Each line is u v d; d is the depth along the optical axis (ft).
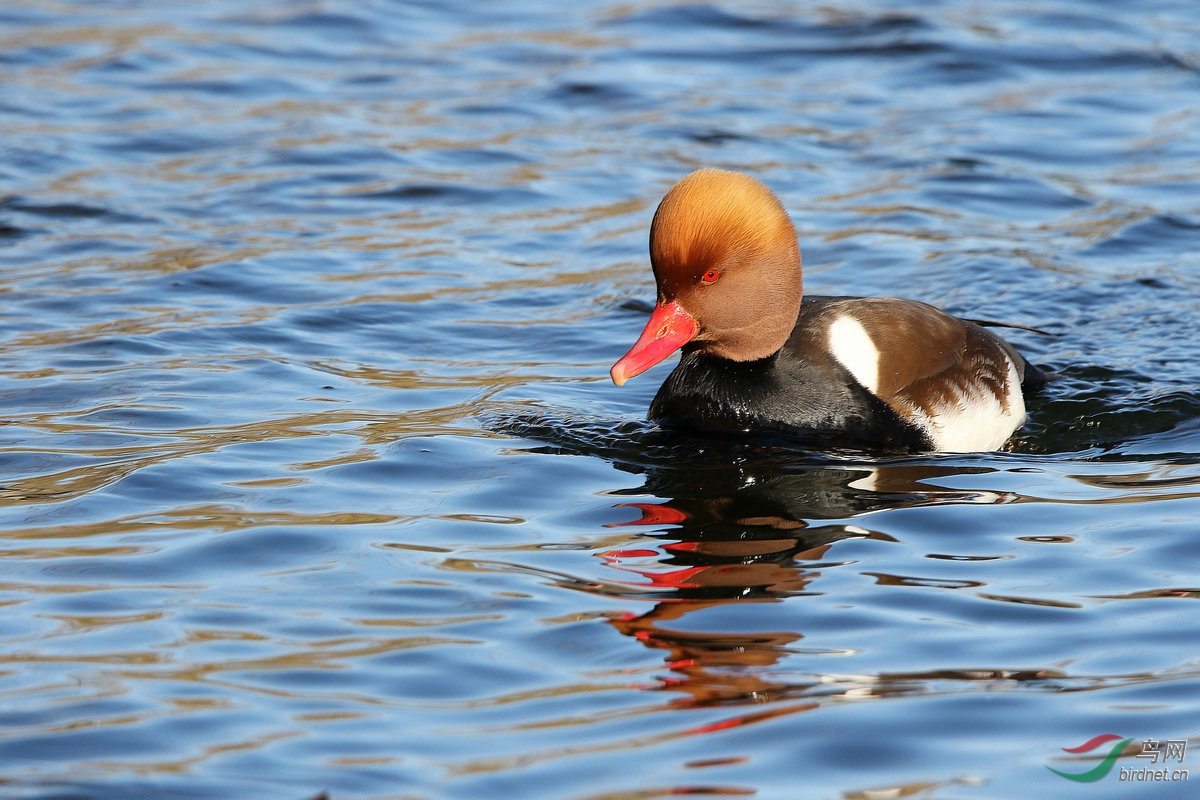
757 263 34.55
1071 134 61.87
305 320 44.39
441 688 22.86
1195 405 38.27
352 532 29.22
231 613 25.41
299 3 79.87
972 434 36.35
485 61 71.26
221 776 20.16
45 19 76.07
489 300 46.98
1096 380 40.47
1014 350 40.04
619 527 29.81
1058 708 22.17
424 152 60.34
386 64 70.85
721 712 22.16
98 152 58.85
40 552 27.96
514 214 54.60
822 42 73.00
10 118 61.93
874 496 31.89
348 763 20.59
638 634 24.73
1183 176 57.41
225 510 30.22
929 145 60.75
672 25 75.92
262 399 37.91
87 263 48.34
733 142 60.95
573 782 20.17
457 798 19.74
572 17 77.92
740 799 19.80
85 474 32.27
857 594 26.45
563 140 61.77
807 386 35.45
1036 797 19.88
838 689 22.86
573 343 43.73
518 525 29.86
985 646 24.31
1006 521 30.22
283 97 66.23
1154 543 28.68
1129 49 70.64
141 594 26.16
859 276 48.75
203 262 48.70
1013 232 52.60
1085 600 26.09
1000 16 76.28
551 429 36.06
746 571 27.50
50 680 22.88
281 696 22.50
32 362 40.04
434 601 25.98
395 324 44.60
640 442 35.35
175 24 76.07
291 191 55.93
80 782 19.97
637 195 56.24
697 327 34.91
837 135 61.98
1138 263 49.65
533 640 24.49
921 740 21.34
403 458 33.63
